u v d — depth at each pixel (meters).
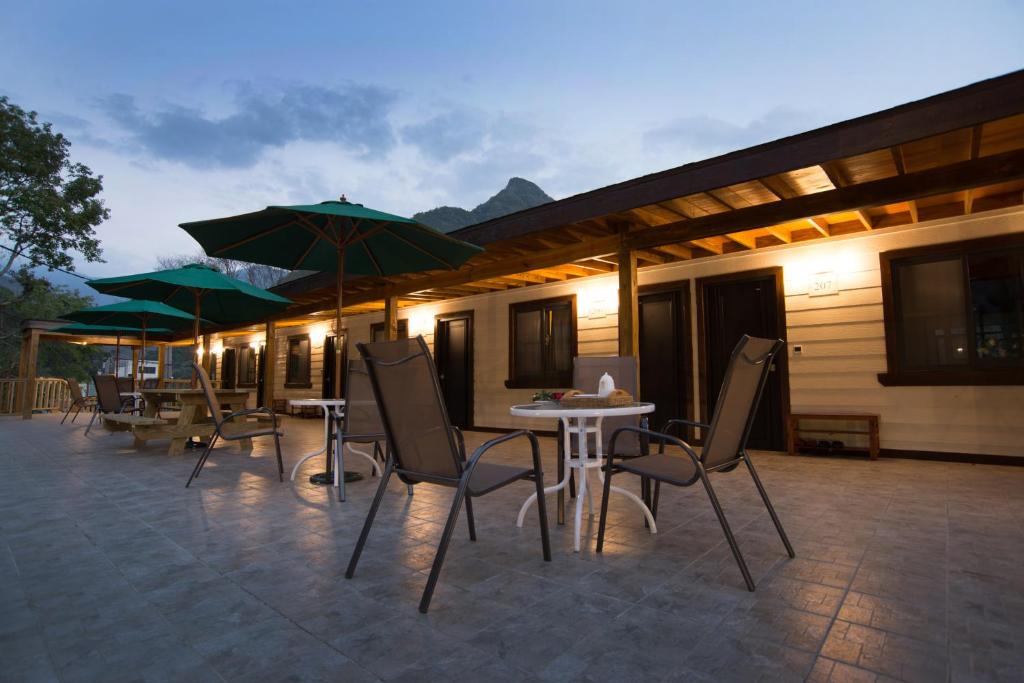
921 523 2.87
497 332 8.85
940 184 3.63
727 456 2.31
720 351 6.52
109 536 2.66
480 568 2.18
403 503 3.39
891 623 1.65
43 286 18.92
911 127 3.25
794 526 2.82
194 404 5.87
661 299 7.03
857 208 3.98
